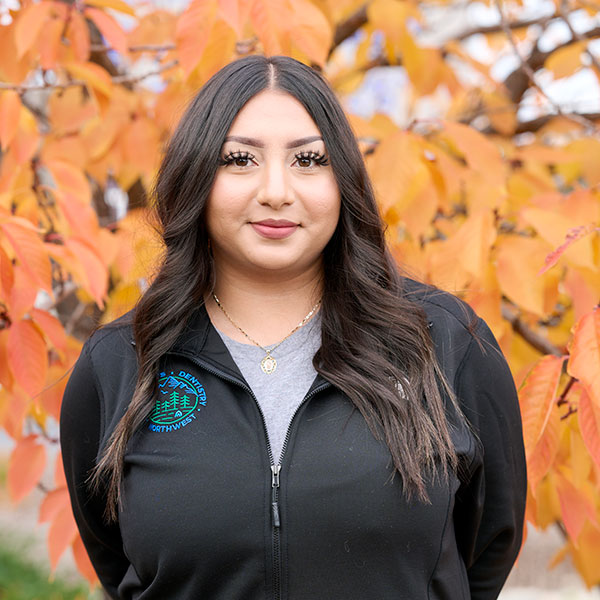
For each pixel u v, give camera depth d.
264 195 1.26
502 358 1.44
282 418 1.31
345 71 3.03
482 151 1.75
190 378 1.35
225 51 1.65
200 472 1.27
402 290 1.46
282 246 1.30
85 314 2.43
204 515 1.25
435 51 2.39
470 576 1.54
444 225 1.99
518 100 2.75
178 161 1.33
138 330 1.37
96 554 1.59
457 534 1.48
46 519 1.79
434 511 1.26
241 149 1.29
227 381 1.33
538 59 2.63
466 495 1.42
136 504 1.30
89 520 1.53
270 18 1.56
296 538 1.23
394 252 1.80
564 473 1.63
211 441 1.29
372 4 2.28
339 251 1.39
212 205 1.32
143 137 2.10
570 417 1.54
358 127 1.84
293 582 1.24
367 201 1.40
